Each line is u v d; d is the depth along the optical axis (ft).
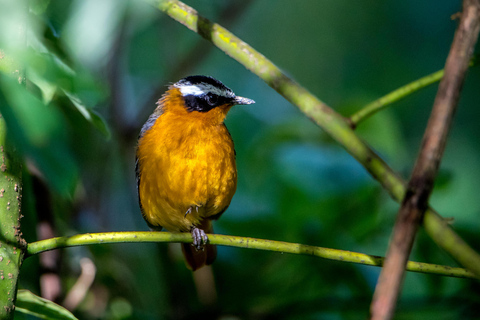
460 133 48.03
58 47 20.21
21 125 13.19
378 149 33.73
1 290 17.40
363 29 52.70
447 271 19.02
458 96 12.96
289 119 36.94
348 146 17.06
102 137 36.09
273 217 33.22
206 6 44.55
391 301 12.03
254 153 36.40
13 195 17.95
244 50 19.22
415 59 50.16
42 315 19.57
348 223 32.35
